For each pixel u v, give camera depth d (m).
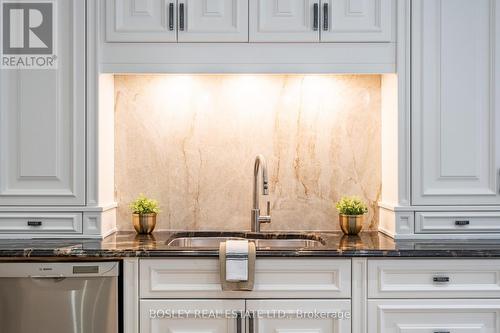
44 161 2.17
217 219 2.50
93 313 1.92
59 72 2.18
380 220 2.45
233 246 1.92
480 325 1.97
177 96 2.49
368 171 2.50
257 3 2.19
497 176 2.20
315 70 2.20
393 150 2.28
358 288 1.95
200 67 2.20
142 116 2.49
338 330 1.94
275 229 2.50
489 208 2.20
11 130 2.17
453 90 2.20
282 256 1.93
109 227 2.34
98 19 2.18
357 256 1.94
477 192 2.20
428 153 2.20
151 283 1.93
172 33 2.18
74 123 2.17
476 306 1.96
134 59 2.19
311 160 2.51
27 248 1.94
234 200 2.51
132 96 2.48
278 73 2.20
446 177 2.20
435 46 2.20
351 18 2.20
